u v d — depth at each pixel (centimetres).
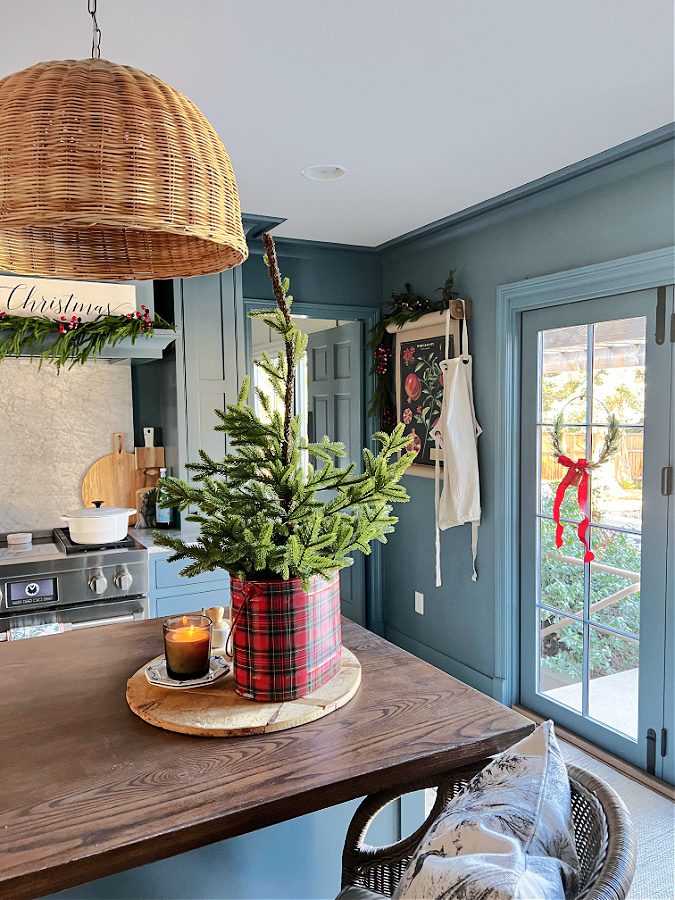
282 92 192
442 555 355
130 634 165
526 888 69
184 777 101
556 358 288
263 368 136
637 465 253
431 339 348
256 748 109
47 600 267
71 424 327
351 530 130
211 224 103
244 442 128
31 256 136
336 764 104
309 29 159
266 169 254
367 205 301
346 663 142
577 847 90
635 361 252
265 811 94
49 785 99
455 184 273
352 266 388
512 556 311
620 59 175
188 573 119
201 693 126
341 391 423
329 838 139
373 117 209
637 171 240
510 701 315
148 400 350
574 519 282
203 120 107
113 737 113
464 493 319
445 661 355
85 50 168
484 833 81
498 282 310
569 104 202
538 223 287
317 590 126
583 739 280
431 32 161
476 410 327
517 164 251
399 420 378
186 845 90
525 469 306
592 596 276
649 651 250
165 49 167
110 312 289
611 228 254
